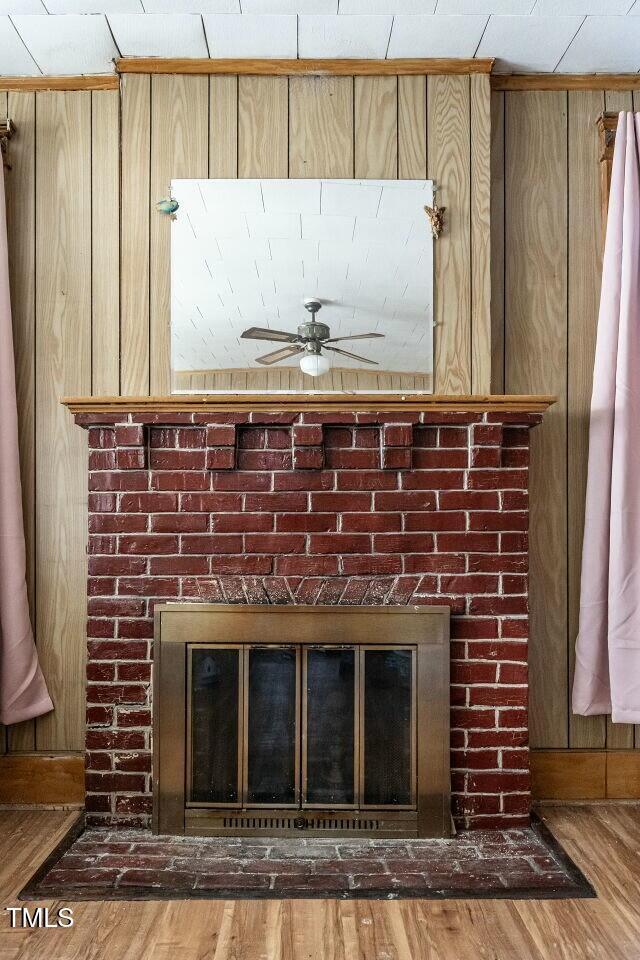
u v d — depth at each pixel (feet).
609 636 7.55
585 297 8.10
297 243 7.67
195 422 7.10
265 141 7.68
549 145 8.07
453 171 7.68
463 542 7.20
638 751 7.94
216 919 5.68
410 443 7.07
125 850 6.72
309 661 7.11
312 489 7.21
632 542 7.54
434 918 5.71
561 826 7.31
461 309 7.66
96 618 7.23
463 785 7.15
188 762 7.07
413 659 7.08
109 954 5.25
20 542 7.71
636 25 7.07
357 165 7.68
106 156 7.97
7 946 5.34
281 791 7.05
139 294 7.70
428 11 6.82
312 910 5.81
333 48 7.42
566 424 8.06
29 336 7.99
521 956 5.27
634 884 6.23
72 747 7.91
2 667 7.68
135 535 7.23
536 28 7.11
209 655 7.13
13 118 7.99
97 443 7.24
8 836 7.10
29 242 7.98
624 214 7.71
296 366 7.64
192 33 7.16
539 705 7.96
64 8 6.75
